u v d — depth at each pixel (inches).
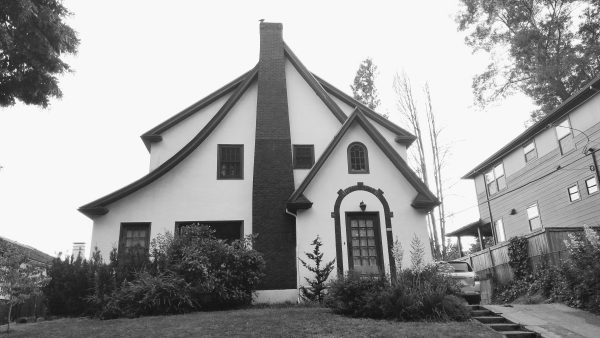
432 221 1114.7
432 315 420.2
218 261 536.4
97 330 402.3
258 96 699.4
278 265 605.6
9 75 538.0
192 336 363.9
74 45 554.9
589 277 491.8
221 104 758.5
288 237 620.1
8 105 566.3
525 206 1049.5
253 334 363.6
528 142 1041.5
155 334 373.4
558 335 394.9
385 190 630.5
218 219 656.4
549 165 964.6
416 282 449.1
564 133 915.4
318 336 355.9
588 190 849.5
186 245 539.8
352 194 623.5
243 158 690.2
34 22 518.0
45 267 553.3
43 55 531.8
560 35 1107.3
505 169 1138.7
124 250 619.8
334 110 726.5
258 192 640.4
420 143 1163.9
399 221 619.5
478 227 1221.1
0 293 437.4
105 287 505.4
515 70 1203.9
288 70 754.8
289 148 669.3
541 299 622.8
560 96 1119.0
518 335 394.6
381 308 421.4
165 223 646.5
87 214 639.1
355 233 611.2
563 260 623.5
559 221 930.1
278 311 470.6
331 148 631.2
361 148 648.4
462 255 1306.6
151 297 480.7
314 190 619.5
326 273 561.6
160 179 665.0
